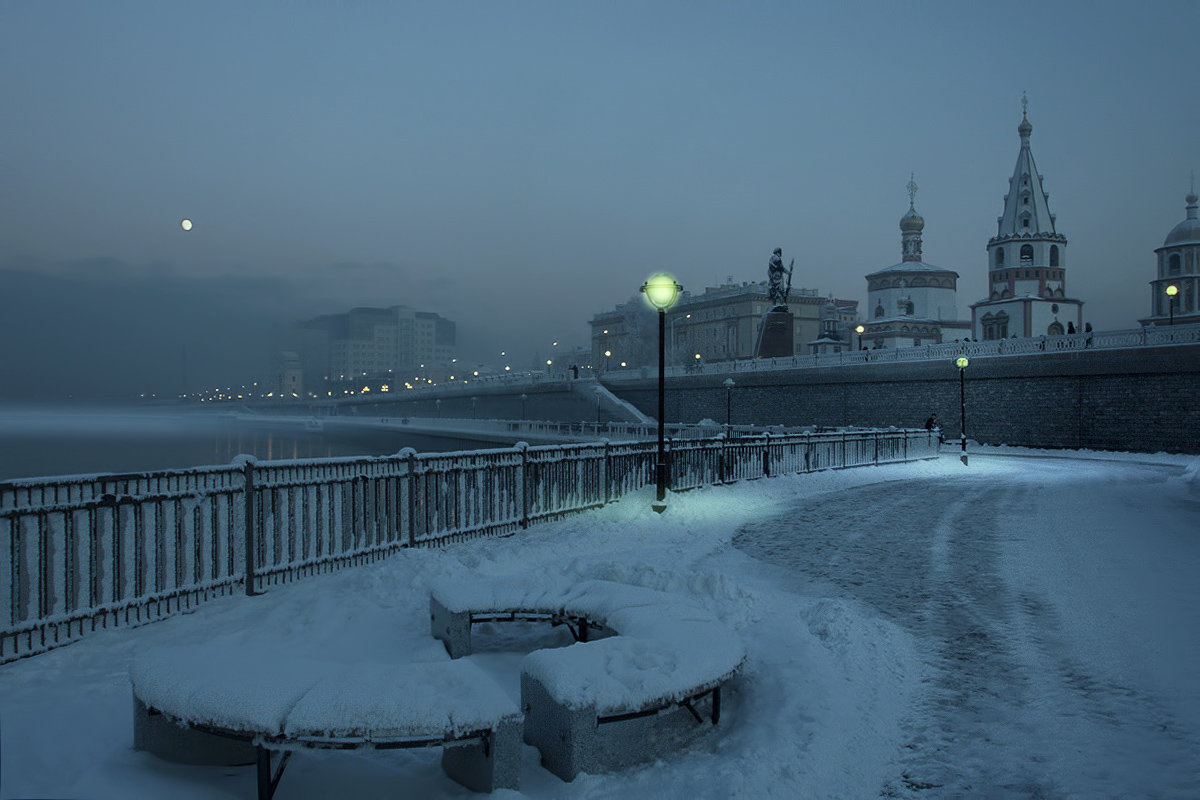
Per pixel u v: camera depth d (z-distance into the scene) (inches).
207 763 180.1
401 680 173.8
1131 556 460.8
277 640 261.4
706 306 5442.9
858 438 1115.3
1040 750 201.0
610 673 192.1
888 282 4778.5
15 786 152.0
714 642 219.9
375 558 390.6
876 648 277.7
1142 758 195.8
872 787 181.9
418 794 169.3
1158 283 3681.1
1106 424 1631.4
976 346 1888.5
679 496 672.4
